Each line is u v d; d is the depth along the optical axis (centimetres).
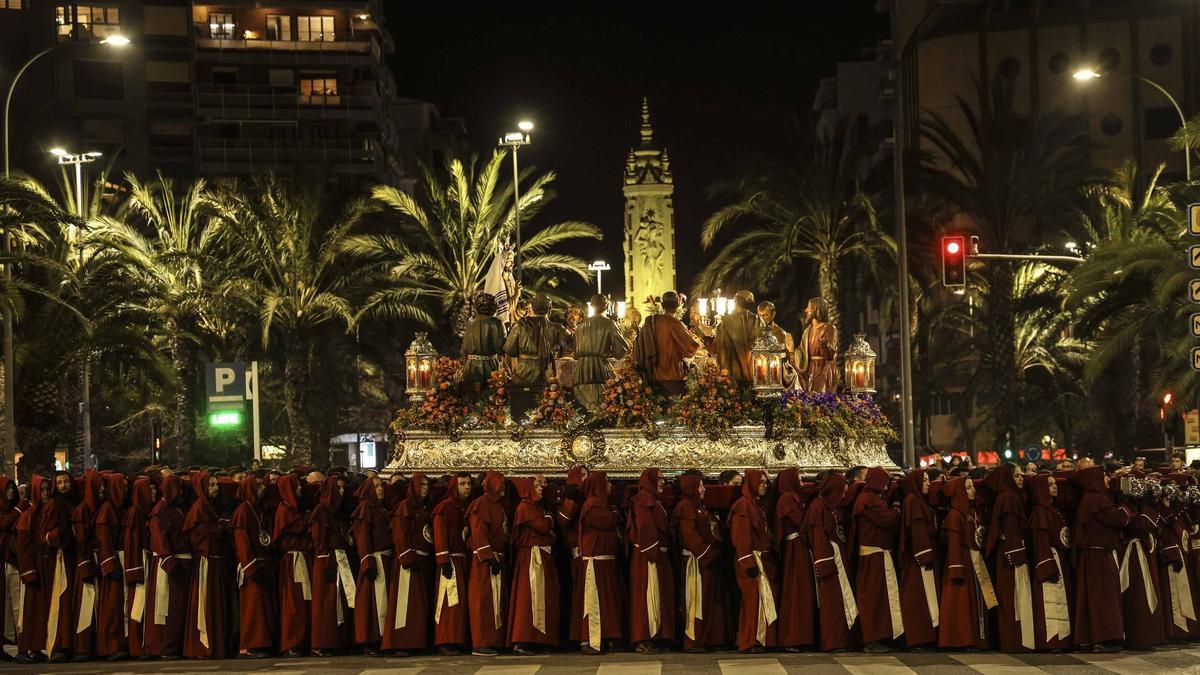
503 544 1831
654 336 2103
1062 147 4747
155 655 1856
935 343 6594
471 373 2128
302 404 4728
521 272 4878
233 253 4825
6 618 1923
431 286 4734
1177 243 3650
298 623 1852
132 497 1884
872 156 8594
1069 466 2317
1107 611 1753
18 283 3578
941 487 1816
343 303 4559
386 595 1850
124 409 5641
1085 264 3744
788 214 4466
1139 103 7856
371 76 9288
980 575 1792
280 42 8938
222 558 1873
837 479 1800
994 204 4588
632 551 1830
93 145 8556
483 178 4659
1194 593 1917
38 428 4600
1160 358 4512
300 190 4609
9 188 3491
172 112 8756
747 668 1619
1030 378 6825
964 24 8038
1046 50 7925
